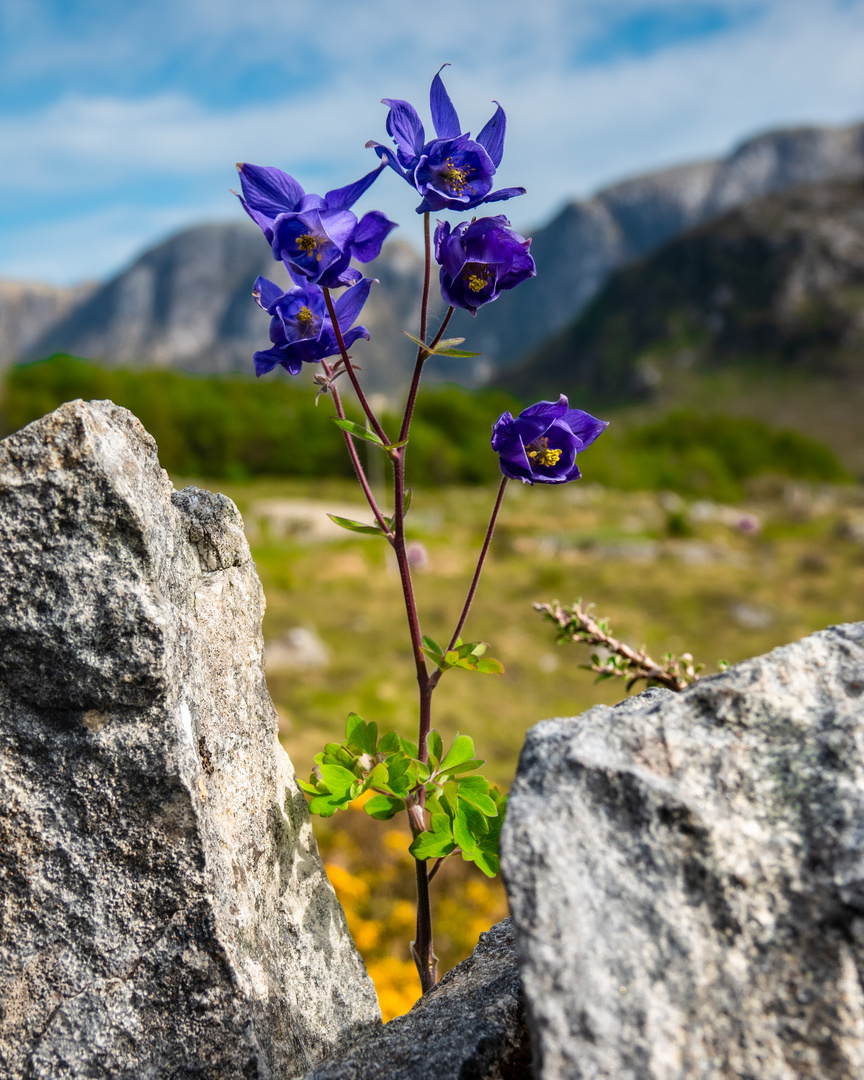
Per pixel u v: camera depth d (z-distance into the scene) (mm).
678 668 2023
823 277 139500
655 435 72875
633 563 26391
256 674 1588
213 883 1236
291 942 1491
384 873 5754
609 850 1008
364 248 1335
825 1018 914
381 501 38594
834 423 111812
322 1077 1250
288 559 25406
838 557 26828
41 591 1160
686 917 970
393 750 1605
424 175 1301
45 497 1153
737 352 134750
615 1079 883
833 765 1044
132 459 1268
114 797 1198
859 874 959
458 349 1367
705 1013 918
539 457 1400
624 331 147750
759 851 998
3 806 1183
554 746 1104
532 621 18266
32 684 1176
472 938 5000
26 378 55281
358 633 16422
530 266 1322
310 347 1416
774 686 1124
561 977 935
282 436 57562
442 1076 1181
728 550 29312
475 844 1440
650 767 1061
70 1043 1196
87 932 1206
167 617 1199
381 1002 3865
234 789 1435
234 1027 1220
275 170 1301
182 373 63750
